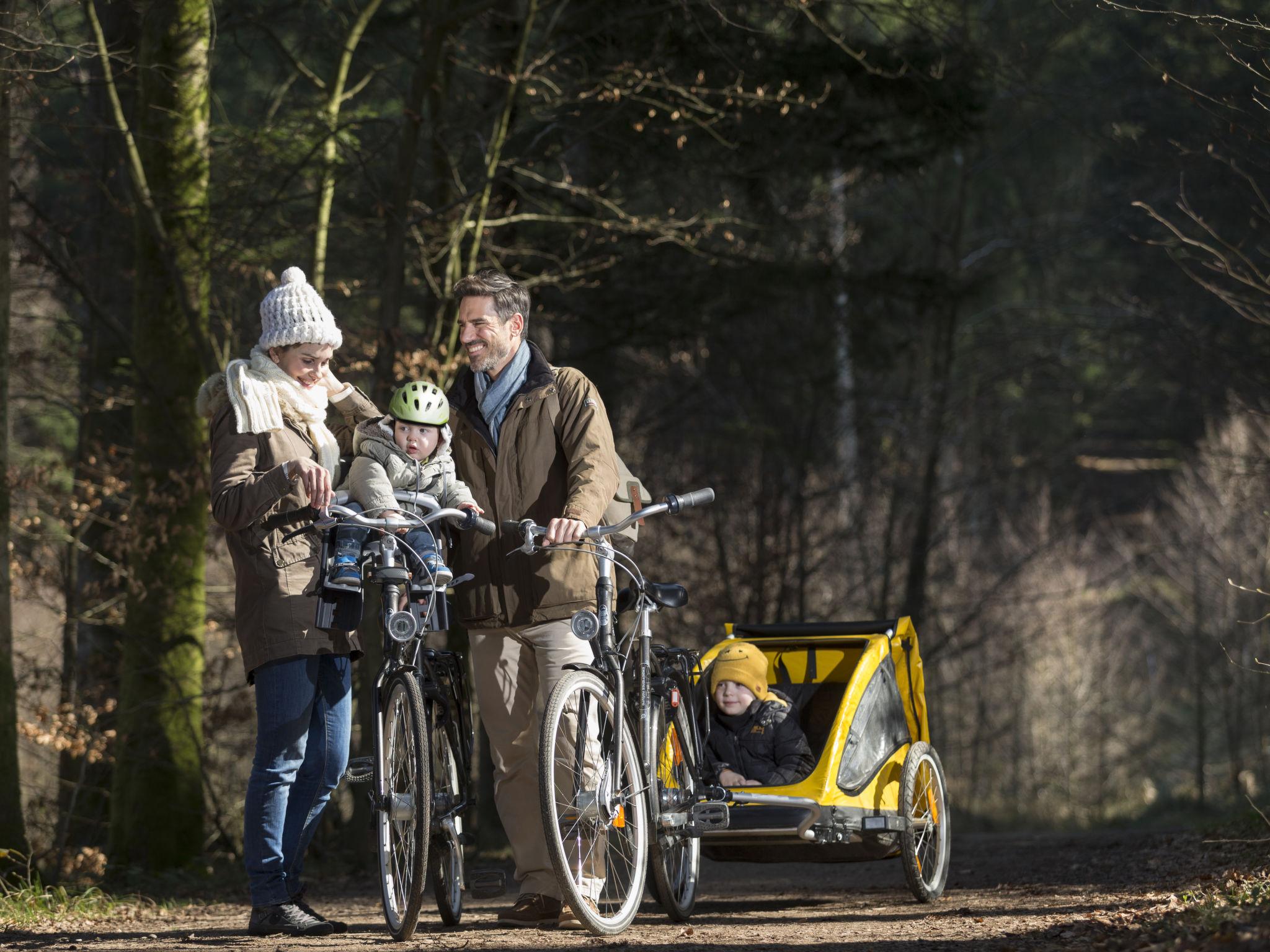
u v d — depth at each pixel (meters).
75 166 19.86
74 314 24.09
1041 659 47.59
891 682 10.65
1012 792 49.41
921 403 36.84
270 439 8.09
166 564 17.42
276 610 7.97
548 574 8.50
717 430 32.81
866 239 37.34
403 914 7.99
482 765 22.58
